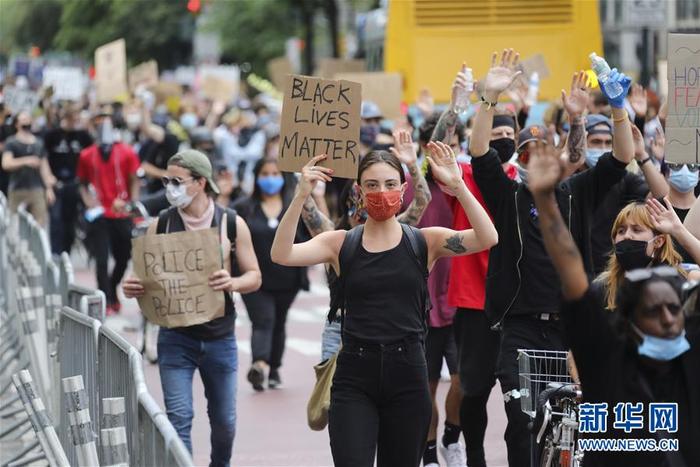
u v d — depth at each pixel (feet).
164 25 414.82
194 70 392.47
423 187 54.70
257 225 85.25
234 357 57.77
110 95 182.09
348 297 45.65
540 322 54.08
